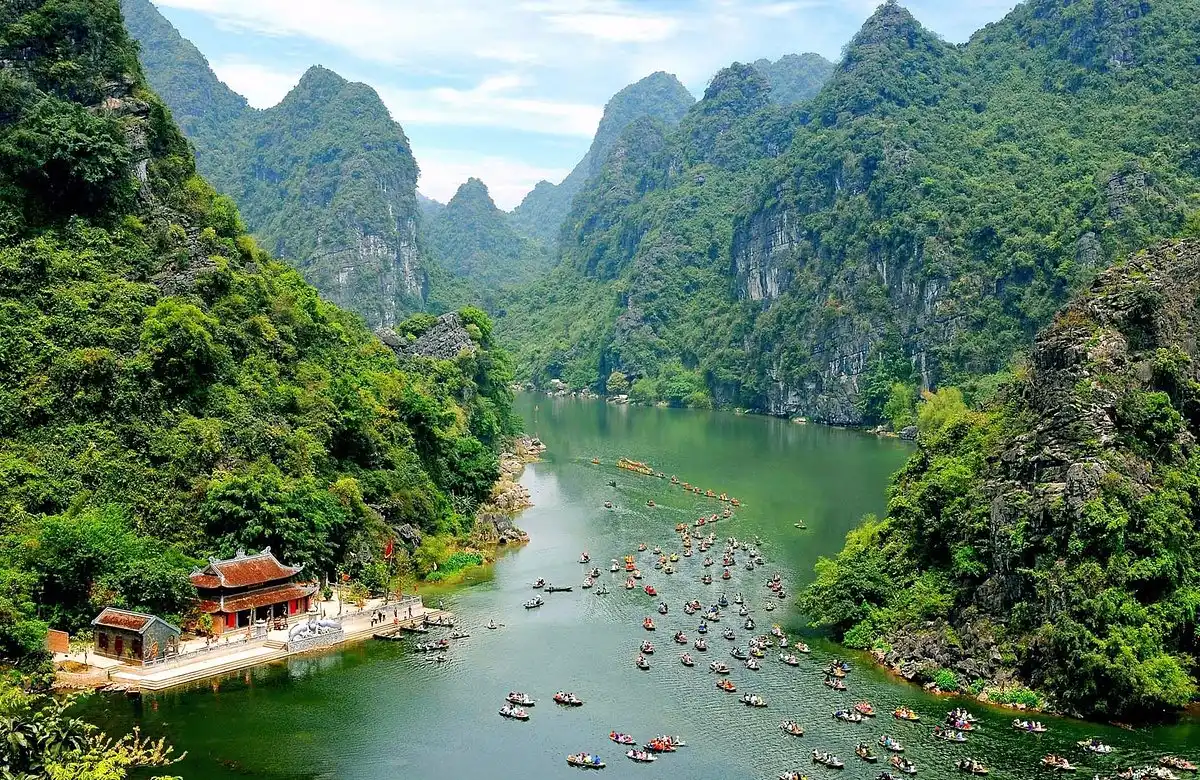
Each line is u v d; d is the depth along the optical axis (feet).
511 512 640.99
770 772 294.05
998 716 327.06
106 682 341.82
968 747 304.91
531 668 372.38
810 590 419.33
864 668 372.38
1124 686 315.78
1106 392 372.58
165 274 498.28
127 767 288.71
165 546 404.36
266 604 395.34
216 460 437.99
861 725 322.34
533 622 424.05
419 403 583.99
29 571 357.41
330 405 512.63
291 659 375.66
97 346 443.73
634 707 338.54
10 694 239.09
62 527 368.48
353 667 370.53
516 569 507.71
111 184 502.38
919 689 352.28
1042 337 423.23
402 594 456.86
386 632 407.44
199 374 465.88
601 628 417.28
